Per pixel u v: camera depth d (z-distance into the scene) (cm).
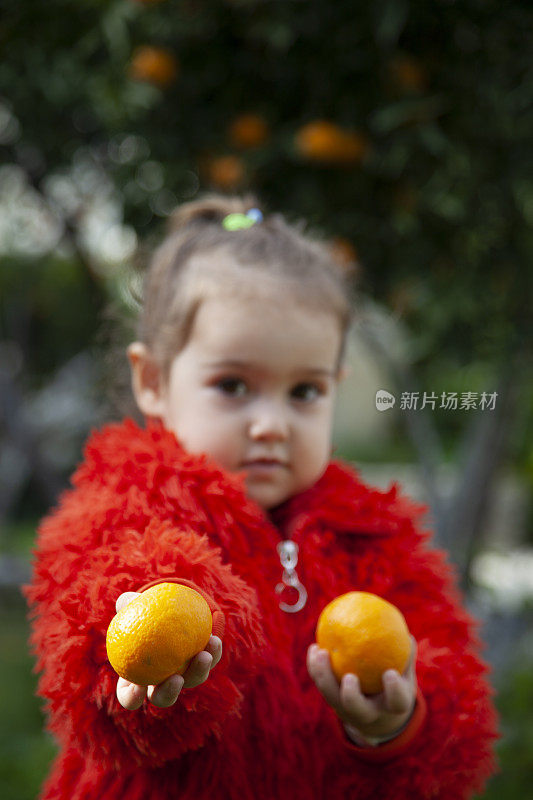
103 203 288
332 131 211
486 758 115
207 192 221
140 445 119
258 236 135
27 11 219
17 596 505
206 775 106
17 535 670
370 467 918
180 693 91
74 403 546
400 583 125
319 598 119
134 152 239
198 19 212
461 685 112
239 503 114
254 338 120
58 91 228
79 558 104
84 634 92
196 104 226
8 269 491
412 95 203
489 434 285
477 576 353
